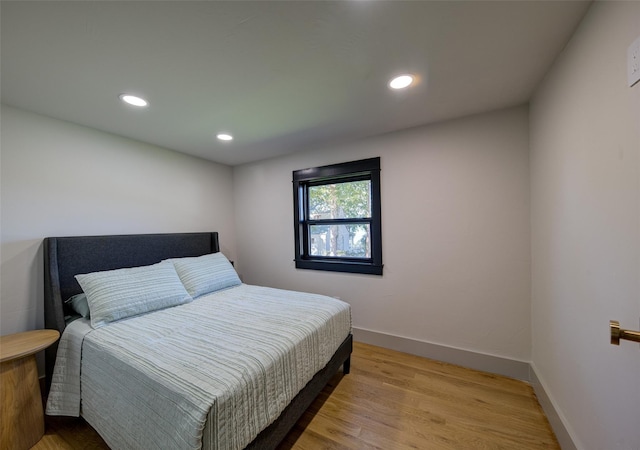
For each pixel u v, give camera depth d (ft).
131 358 4.08
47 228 6.56
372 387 6.39
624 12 2.88
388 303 8.46
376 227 8.54
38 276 6.37
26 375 4.84
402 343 8.19
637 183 2.75
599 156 3.43
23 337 5.41
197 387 3.35
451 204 7.41
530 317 6.51
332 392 6.21
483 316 7.07
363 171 8.75
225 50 4.28
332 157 9.37
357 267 8.96
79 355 5.00
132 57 4.39
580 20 3.77
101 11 3.40
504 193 6.75
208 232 10.63
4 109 5.94
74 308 6.18
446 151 7.43
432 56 4.56
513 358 6.72
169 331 5.08
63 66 4.58
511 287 6.72
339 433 4.97
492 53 4.50
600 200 3.43
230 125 7.40
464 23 3.79
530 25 3.86
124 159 8.20
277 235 10.97
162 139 8.46
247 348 4.36
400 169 8.11
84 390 4.82
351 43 4.19
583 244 3.89
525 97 6.12
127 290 6.17
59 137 6.80
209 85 5.33
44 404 5.87
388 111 6.73
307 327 5.33
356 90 5.66
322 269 9.78
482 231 7.04
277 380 4.18
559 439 4.64
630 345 2.90
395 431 5.00
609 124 3.21
